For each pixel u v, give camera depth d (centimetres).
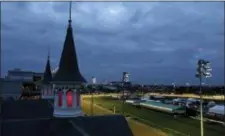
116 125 3300
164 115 11256
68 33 3562
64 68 3456
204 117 10562
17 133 3066
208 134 7306
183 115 11062
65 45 3538
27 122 3206
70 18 3581
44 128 3158
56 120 3256
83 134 3050
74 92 3400
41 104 5191
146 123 8950
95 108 13088
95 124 3241
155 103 13525
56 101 3403
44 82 6662
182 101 15100
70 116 3325
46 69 6875
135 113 11694
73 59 3509
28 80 16588
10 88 9681
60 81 3356
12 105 5003
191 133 7381
